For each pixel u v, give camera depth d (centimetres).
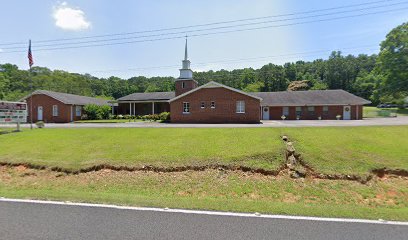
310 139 1226
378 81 4728
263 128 1575
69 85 6394
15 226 429
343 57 7812
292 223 445
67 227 425
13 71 5466
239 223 444
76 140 1384
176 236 394
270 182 837
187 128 1706
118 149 1177
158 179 877
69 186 847
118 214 484
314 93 3538
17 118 1744
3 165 1030
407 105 5253
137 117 3403
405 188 792
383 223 446
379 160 956
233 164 942
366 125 1717
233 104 2538
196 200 584
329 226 432
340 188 792
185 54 3378
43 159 1055
